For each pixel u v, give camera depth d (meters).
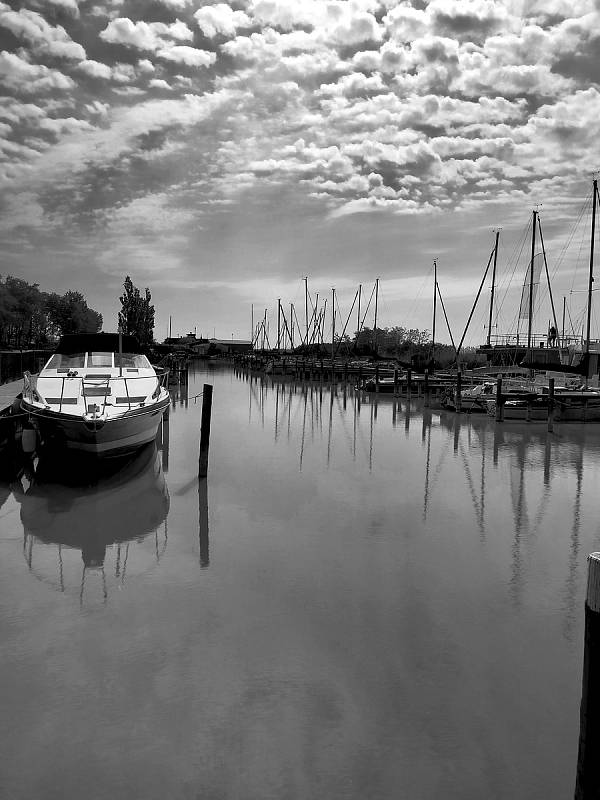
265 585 9.46
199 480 16.38
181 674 6.88
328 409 36.81
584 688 4.28
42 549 10.98
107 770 5.41
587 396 31.69
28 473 16.83
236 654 7.33
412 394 47.66
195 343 169.62
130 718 6.10
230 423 28.91
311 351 92.44
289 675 6.90
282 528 12.42
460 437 26.25
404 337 100.44
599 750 4.21
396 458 20.72
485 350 50.44
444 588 9.48
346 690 6.62
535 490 16.27
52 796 5.12
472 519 13.40
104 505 13.85
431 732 5.98
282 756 5.62
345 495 15.26
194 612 8.46
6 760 5.51
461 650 7.53
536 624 8.29
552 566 10.56
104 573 9.88
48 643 7.55
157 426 18.48
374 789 5.25
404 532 12.35
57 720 6.06
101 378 18.30
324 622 8.22
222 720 6.09
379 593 9.23
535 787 5.30
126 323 75.19
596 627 4.14
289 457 20.30
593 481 17.50
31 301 91.56
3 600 8.80
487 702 6.46
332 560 10.62
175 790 5.20
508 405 32.69
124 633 7.83
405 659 7.29
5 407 17.83
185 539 11.60
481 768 5.52
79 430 15.12
